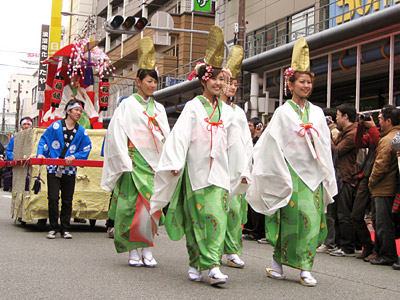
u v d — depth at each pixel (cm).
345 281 477
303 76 470
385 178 579
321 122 474
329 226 686
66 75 859
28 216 736
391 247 580
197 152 446
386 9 1021
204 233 434
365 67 1188
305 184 459
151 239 512
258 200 482
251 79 1563
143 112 534
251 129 812
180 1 2792
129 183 518
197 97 461
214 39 459
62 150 696
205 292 402
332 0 1367
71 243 644
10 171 1378
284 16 1625
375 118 1177
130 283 425
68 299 364
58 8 2258
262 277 478
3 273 441
